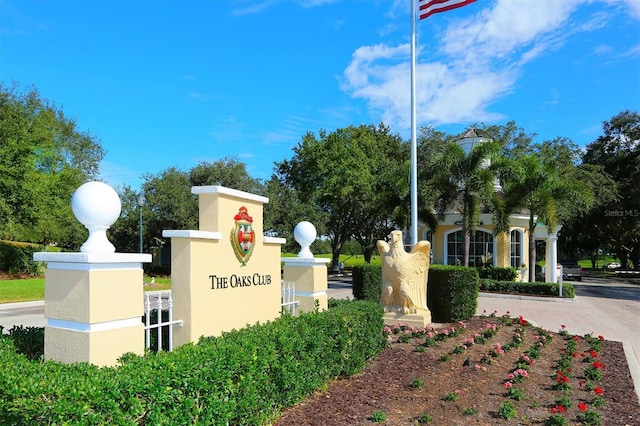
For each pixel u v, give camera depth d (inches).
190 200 1154.0
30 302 665.6
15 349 168.4
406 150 1387.8
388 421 191.3
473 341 331.9
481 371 264.2
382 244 419.2
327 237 1512.1
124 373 127.4
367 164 1213.7
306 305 303.6
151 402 121.8
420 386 234.2
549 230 768.9
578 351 334.0
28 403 106.3
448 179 781.9
